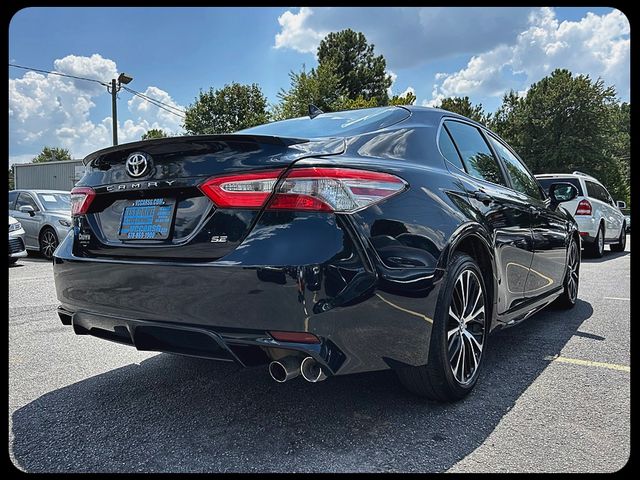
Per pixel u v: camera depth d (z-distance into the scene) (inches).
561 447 80.1
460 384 96.0
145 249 85.3
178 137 83.6
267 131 108.9
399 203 83.7
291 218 75.2
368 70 1615.4
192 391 103.8
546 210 151.3
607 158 1616.6
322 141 86.0
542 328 157.2
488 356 127.9
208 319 77.5
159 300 82.0
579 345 137.7
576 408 94.8
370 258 76.8
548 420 89.6
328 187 75.7
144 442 82.2
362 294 75.2
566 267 171.8
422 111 113.0
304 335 72.9
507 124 1839.3
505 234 116.1
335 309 73.3
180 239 82.3
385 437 83.1
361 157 85.8
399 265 80.2
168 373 115.1
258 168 77.7
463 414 91.8
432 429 86.0
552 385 106.7
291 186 75.6
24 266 339.3
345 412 92.6
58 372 116.6
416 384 92.5
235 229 77.5
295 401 97.9
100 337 96.0
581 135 1662.2
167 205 85.4
